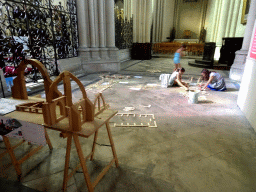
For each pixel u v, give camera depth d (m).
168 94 5.53
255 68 3.62
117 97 5.21
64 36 7.30
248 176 2.24
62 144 2.87
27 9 5.66
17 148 2.74
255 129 3.31
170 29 21.72
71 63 7.74
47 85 2.05
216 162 2.49
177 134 3.22
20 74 2.26
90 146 2.82
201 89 6.01
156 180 2.15
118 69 9.28
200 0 19.81
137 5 14.64
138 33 15.32
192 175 2.24
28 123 1.76
